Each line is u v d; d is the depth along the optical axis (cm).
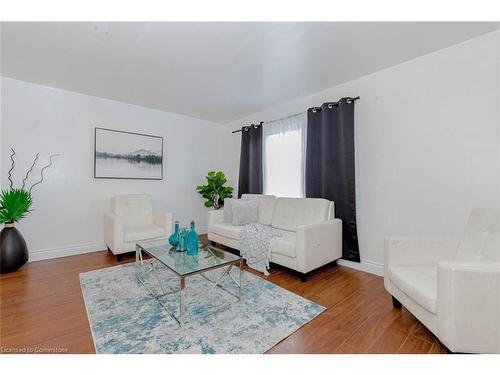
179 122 437
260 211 358
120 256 303
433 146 232
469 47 210
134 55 235
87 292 215
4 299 201
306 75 279
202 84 304
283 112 378
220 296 213
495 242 156
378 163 271
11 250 254
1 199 264
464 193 215
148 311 185
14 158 289
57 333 156
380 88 269
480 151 207
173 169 431
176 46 219
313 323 172
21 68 262
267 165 401
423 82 237
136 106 384
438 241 188
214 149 493
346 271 279
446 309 129
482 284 124
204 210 480
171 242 238
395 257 189
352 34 202
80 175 334
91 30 195
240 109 405
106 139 353
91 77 284
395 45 219
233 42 212
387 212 264
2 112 282
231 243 321
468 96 212
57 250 316
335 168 303
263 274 269
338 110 298
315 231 252
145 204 362
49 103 311
